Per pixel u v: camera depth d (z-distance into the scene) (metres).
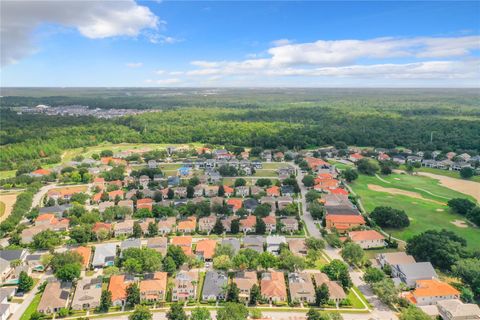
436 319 138.25
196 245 195.62
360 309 146.88
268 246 195.88
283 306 149.62
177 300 154.00
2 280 167.25
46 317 143.12
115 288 155.25
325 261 185.62
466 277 158.00
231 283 156.50
